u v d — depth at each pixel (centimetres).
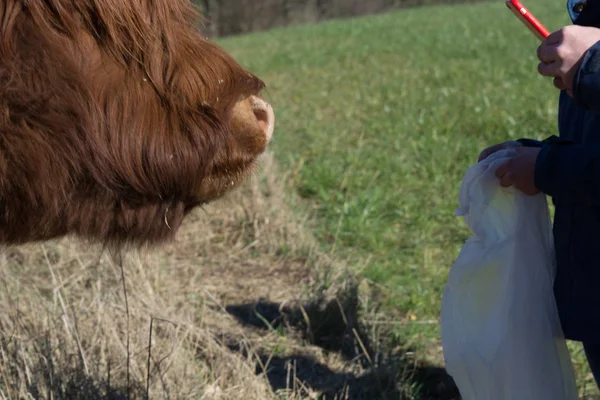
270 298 478
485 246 246
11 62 174
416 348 412
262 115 201
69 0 179
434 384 383
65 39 178
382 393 351
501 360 241
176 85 187
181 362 363
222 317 450
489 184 246
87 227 192
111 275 465
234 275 515
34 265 503
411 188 664
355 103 1034
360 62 1455
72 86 178
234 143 194
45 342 350
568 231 237
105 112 181
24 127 175
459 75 1150
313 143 821
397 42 1698
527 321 240
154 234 199
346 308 440
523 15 227
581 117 238
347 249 549
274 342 422
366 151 776
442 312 256
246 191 607
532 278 242
